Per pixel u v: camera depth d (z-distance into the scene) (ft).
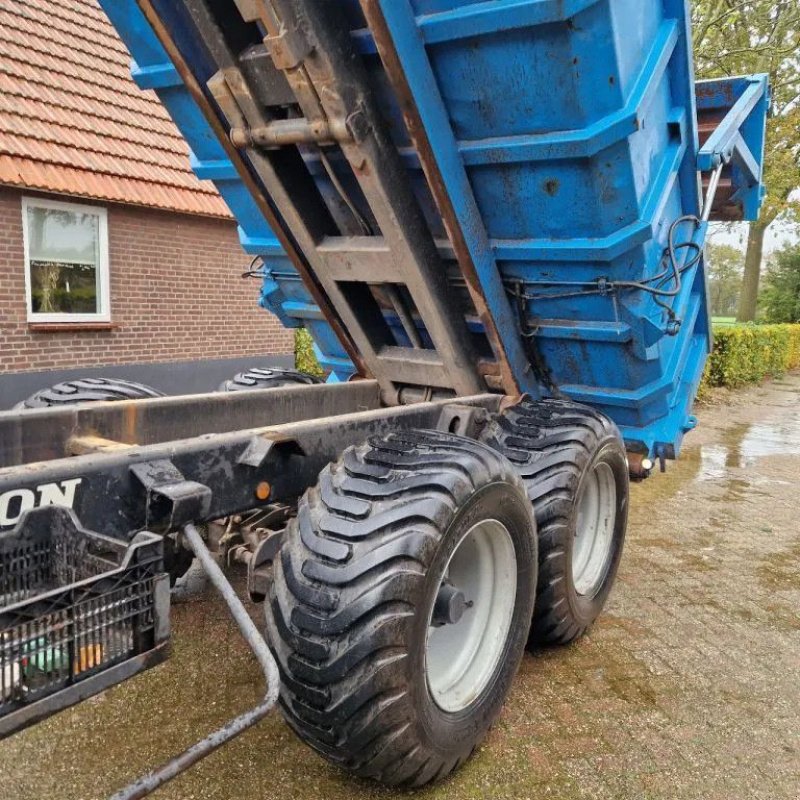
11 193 29.50
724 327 52.95
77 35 36.42
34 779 8.27
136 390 13.66
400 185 10.18
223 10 9.18
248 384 16.57
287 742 9.03
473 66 9.09
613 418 13.51
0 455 8.87
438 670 8.56
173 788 8.14
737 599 14.01
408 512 7.38
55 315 31.91
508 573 9.23
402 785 7.93
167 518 7.14
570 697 10.30
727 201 17.72
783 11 49.29
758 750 9.28
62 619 5.25
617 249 10.26
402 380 13.05
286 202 10.95
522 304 11.85
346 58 9.03
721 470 25.53
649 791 8.42
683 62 10.39
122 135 34.37
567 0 7.92
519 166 9.87
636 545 17.04
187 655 10.94
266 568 8.50
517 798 8.20
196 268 37.55
